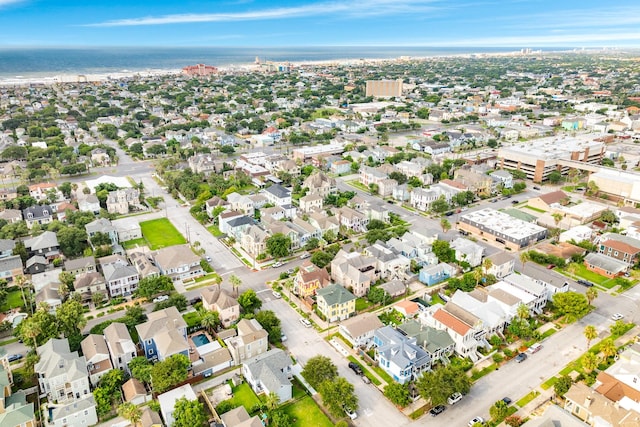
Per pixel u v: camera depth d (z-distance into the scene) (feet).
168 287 559.79
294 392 417.08
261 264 652.48
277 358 432.25
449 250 649.20
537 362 454.81
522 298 529.04
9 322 502.38
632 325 510.58
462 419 386.52
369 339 486.79
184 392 396.78
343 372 442.09
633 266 641.81
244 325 476.95
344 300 521.65
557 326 512.22
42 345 439.63
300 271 581.94
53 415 366.63
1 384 387.14
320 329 508.94
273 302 561.02
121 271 570.05
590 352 444.55
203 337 493.77
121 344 437.17
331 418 388.37
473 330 461.78
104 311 537.65
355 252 640.17
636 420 355.15
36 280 579.89
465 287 574.15
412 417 388.78
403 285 577.43
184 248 639.35
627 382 406.62
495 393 415.03
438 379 396.16
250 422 357.20
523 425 358.02
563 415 363.15
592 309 542.57
